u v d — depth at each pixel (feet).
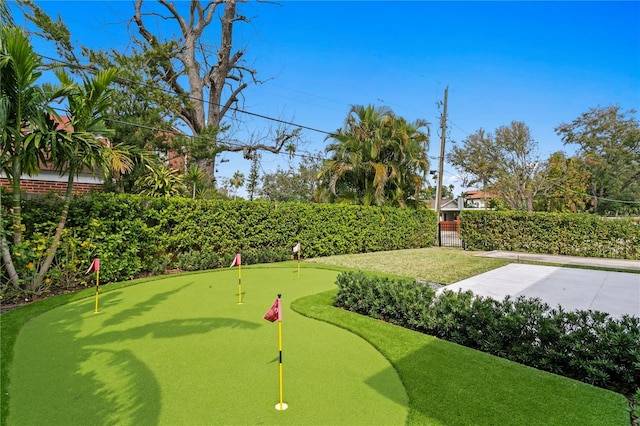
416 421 7.83
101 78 19.70
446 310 13.69
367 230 46.21
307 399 8.76
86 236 22.31
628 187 93.15
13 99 17.43
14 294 18.53
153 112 35.76
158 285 22.31
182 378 9.80
